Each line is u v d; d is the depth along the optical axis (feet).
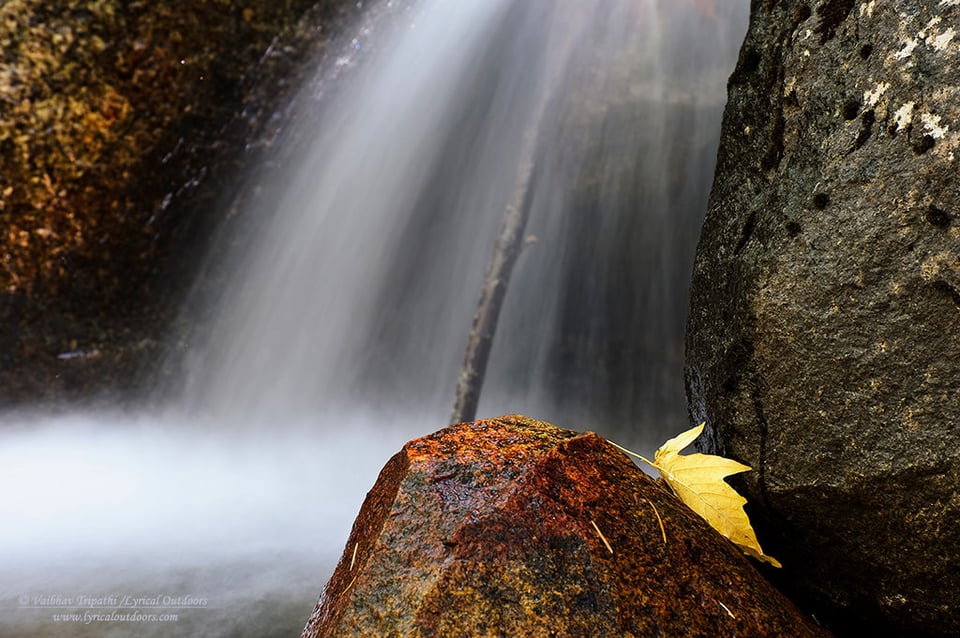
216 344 17.58
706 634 3.59
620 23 24.27
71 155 13.47
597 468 4.24
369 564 3.64
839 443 4.35
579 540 3.68
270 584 10.00
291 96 15.52
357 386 23.17
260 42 14.39
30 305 14.40
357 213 19.65
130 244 14.97
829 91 4.58
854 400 4.27
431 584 3.45
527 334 27.17
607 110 24.39
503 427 4.57
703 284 5.45
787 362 4.52
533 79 22.71
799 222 4.51
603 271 26.16
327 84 16.02
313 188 17.72
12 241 13.70
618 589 3.55
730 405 4.90
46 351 14.93
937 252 3.99
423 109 19.40
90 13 12.61
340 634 3.46
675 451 5.08
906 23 4.24
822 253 4.37
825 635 4.18
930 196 4.02
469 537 3.60
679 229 25.04
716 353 5.08
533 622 3.39
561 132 24.35
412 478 3.91
